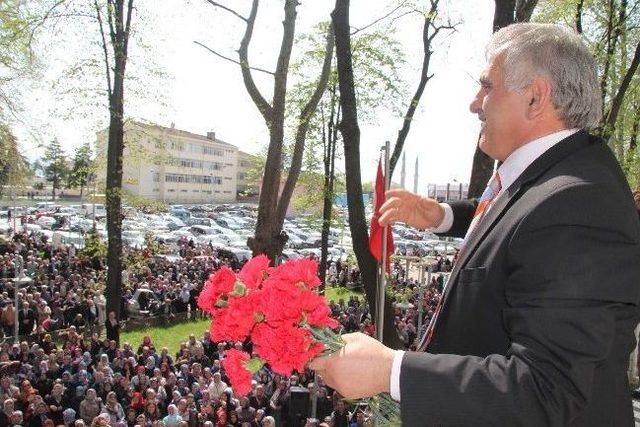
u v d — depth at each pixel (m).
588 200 1.21
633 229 1.21
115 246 15.75
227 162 106.81
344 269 28.23
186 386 12.04
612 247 1.17
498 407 1.08
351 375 1.24
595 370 1.26
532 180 1.39
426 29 11.25
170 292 21.70
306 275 1.44
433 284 24.55
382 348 1.27
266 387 11.59
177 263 28.42
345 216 22.39
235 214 76.62
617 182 1.31
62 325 17.27
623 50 11.35
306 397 10.43
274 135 8.85
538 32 1.46
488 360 1.16
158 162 17.92
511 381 1.09
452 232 2.24
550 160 1.40
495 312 1.35
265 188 8.91
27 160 22.83
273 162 8.90
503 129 1.50
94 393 10.27
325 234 20.59
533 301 1.17
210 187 102.31
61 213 56.94
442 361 1.19
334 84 19.14
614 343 1.26
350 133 5.27
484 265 1.39
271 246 8.91
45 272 24.20
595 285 1.13
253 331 1.43
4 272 23.00
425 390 1.15
